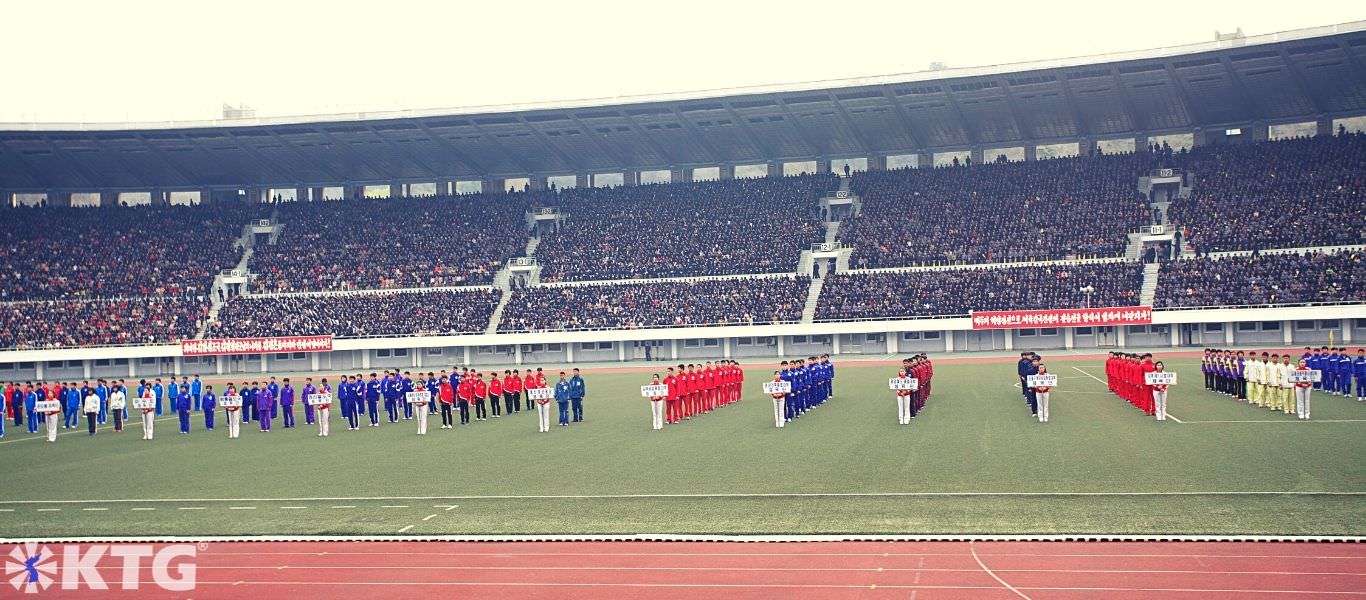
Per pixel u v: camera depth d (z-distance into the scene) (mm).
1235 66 74562
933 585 15195
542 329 81000
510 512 20969
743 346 81375
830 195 90938
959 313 75688
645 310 80875
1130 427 31000
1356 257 69938
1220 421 31766
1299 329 71625
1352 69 74125
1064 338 76812
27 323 81938
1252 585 14625
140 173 96938
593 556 17406
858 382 53312
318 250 91688
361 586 16109
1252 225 75938
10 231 91500
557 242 90188
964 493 21156
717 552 17359
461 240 91625
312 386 42062
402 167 97812
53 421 38281
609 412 42219
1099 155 88000
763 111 84938
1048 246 79438
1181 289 72188
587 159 96750
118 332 81562
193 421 45812
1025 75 75938
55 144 88688
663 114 85438
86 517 21984
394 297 85000
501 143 92312
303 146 91750
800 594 15031
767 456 27531
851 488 22203
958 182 89125
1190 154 84875
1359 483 20719
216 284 88312
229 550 18578
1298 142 82312
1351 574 14891
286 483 25719
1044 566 15875
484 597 15398
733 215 90188
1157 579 15055
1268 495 19859
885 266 81375
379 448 32594
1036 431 30797
